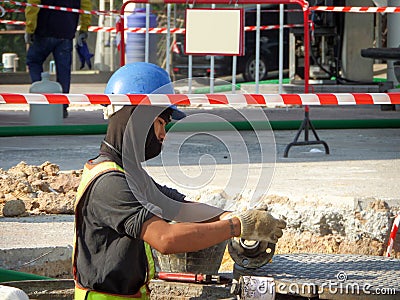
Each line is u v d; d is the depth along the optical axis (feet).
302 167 69.92
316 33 143.02
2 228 47.60
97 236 29.30
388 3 141.90
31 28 105.09
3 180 55.77
